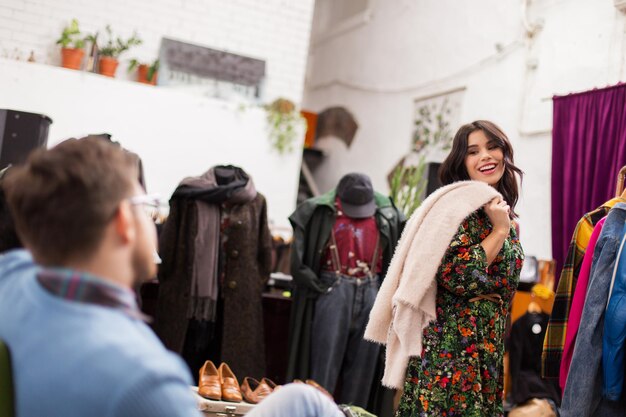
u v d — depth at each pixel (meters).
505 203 2.58
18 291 1.08
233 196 4.02
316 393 1.79
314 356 4.00
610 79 5.43
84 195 1.04
